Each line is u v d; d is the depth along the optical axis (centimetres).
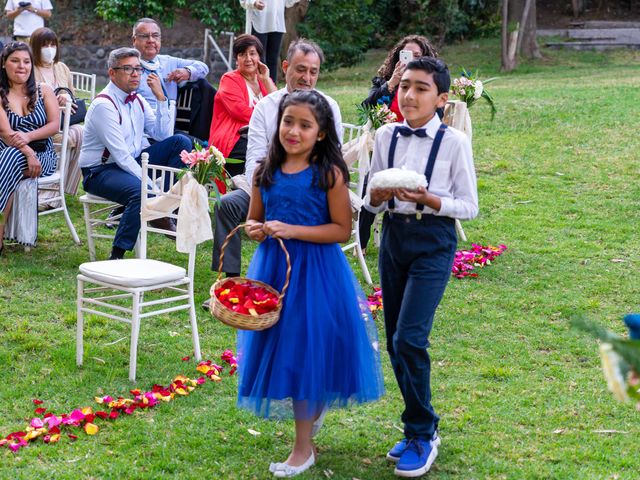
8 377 471
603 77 1484
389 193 355
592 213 791
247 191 568
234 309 356
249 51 690
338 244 389
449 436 421
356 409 450
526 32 1831
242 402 381
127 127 653
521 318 576
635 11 2206
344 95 1316
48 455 392
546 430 429
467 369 500
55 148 761
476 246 698
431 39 2081
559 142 1000
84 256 676
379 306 593
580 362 512
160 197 552
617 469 391
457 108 700
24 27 1169
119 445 404
